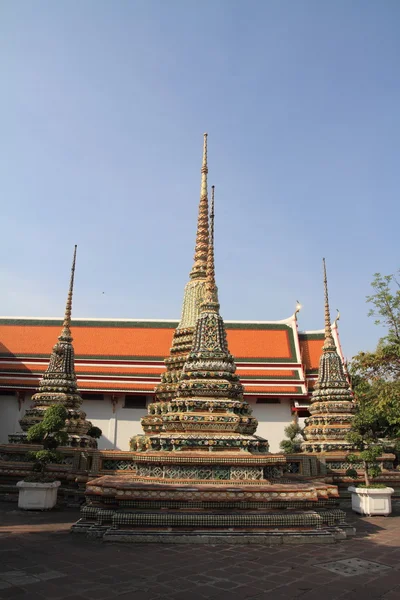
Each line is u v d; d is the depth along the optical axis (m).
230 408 15.16
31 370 39.44
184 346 20.58
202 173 22.84
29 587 7.97
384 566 9.79
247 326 44.16
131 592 7.84
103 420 39.06
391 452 22.73
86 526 12.52
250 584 8.43
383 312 23.12
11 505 18.00
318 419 23.58
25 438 21.53
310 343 43.91
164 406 19.56
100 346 41.94
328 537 12.05
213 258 17.92
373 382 23.42
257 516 12.16
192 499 12.37
